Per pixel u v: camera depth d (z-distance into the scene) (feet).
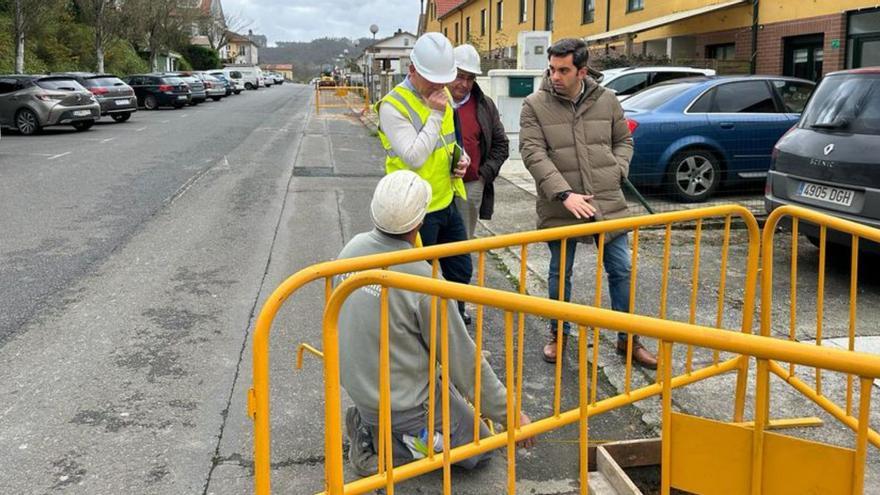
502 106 41.06
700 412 12.69
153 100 99.91
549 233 10.91
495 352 15.35
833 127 19.61
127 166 42.52
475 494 10.34
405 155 12.23
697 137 29.45
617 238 14.14
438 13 160.25
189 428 12.12
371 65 125.70
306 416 12.59
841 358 6.15
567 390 13.58
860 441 6.48
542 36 41.29
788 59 51.88
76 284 19.76
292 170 41.83
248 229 26.63
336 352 8.18
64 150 50.26
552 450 11.51
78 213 29.09
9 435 11.80
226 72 154.71
